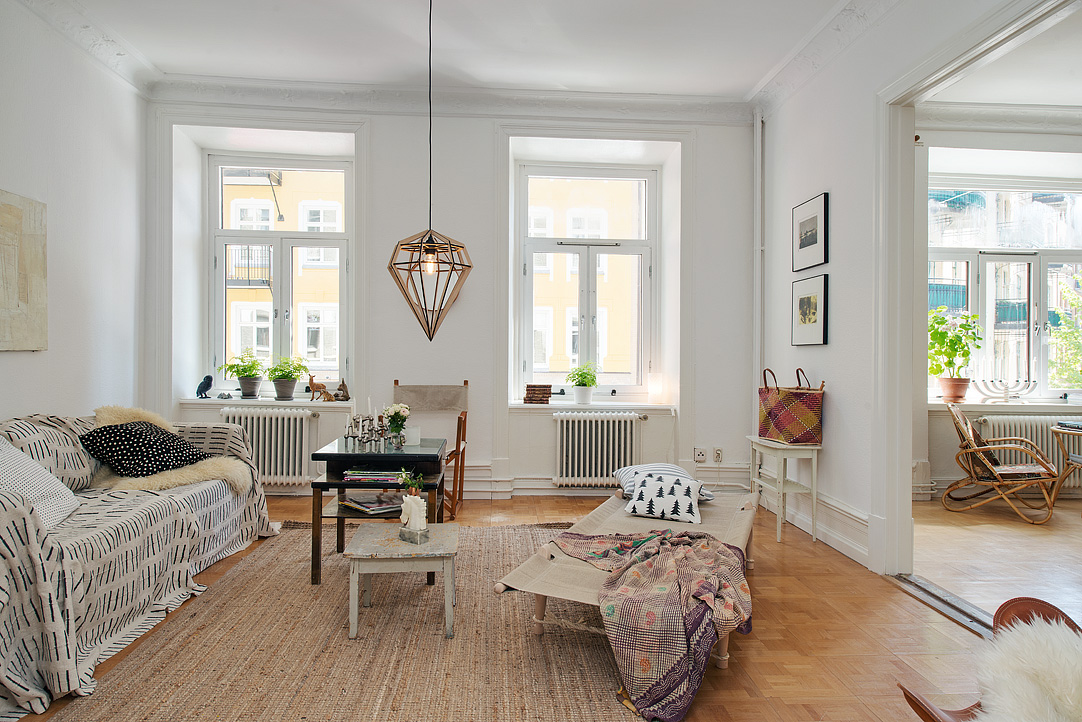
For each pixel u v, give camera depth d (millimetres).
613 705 2123
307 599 3010
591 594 2375
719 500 3713
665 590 2281
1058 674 1227
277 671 2314
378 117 5113
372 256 5105
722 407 5312
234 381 5594
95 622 2408
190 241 5312
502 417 5215
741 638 2660
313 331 5668
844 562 3691
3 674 1968
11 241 3461
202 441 3961
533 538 4086
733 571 2521
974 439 4938
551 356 5844
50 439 3160
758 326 5230
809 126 4402
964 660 2475
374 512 3191
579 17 3896
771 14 3836
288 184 5703
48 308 3797
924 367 5340
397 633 2648
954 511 4992
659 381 5887
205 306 5566
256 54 4453
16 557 2049
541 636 2627
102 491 3230
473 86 4969
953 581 3371
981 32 2711
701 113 5277
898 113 3434
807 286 4363
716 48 4301
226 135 5180
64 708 2051
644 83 4898
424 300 4484
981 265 5984
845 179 3891
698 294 5305
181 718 2006
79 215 4105
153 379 4949
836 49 4000
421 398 5117
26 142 3613
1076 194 6012
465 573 3406
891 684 2285
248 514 3932
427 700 2133
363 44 4281
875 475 3537
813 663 2439
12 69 3502
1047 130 5277
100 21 3982
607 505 3582
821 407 4148
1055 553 3877
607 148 5445
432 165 5145
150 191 4941
